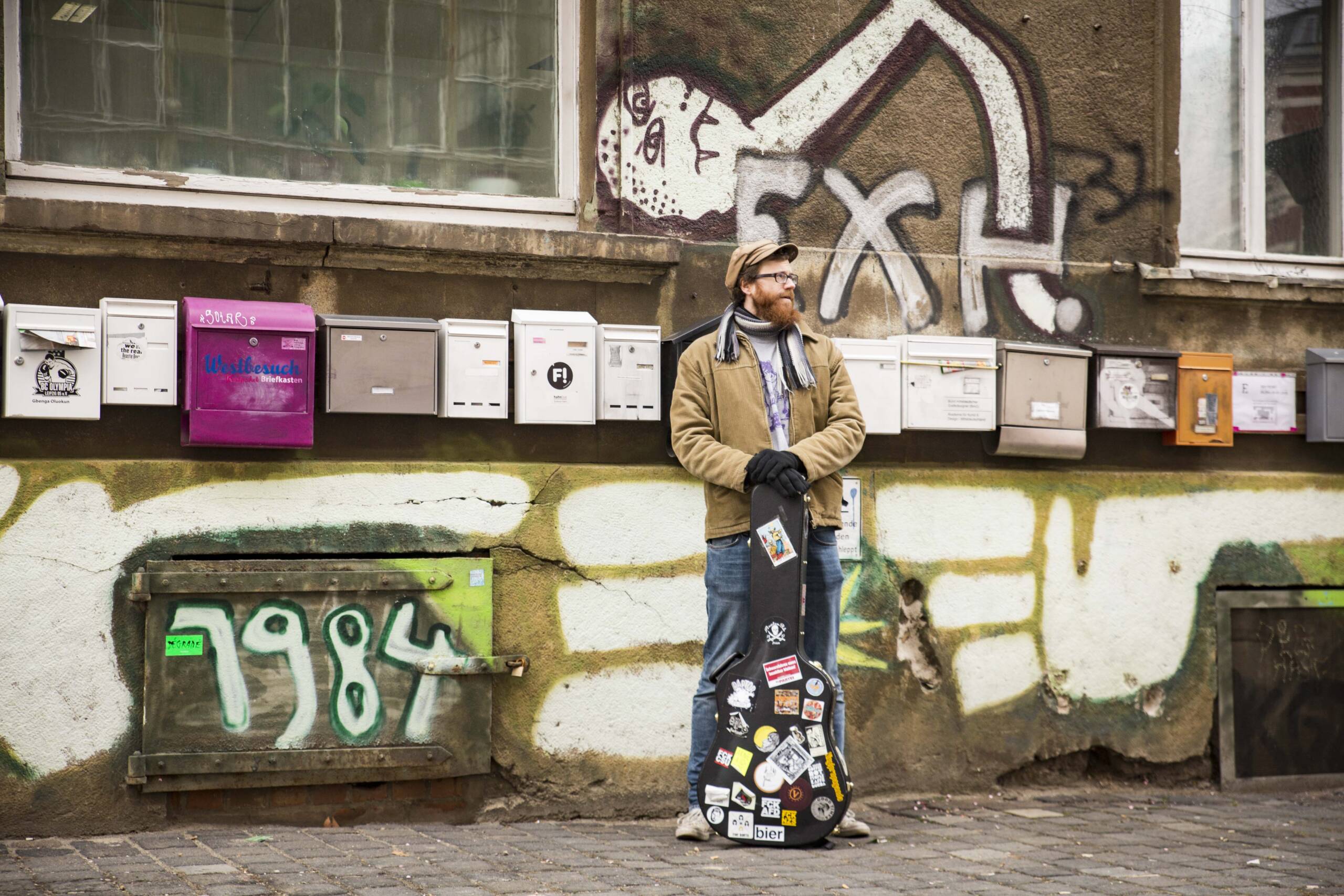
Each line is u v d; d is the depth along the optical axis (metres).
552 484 4.68
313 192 4.71
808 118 5.12
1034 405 5.20
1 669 4.08
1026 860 4.04
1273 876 3.86
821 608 4.29
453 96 4.93
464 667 4.50
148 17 4.59
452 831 4.36
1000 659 5.21
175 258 4.35
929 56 5.28
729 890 3.55
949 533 5.17
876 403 5.00
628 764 4.72
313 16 4.79
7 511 4.10
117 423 4.27
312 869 3.71
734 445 4.24
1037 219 5.41
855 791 4.99
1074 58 5.48
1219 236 5.85
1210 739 5.48
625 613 4.74
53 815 4.11
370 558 4.48
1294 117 5.99
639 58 4.91
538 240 4.67
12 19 4.39
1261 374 5.58
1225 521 5.54
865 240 5.18
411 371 4.46
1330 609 5.70
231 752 4.25
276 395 4.27
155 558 4.24
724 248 4.99
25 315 4.06
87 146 4.50
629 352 4.73
